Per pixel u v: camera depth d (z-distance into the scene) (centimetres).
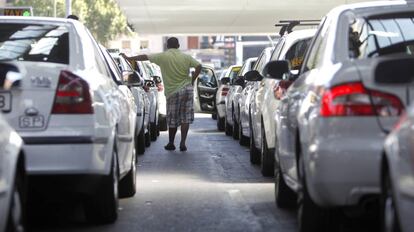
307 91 975
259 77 1773
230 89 2884
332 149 839
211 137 2927
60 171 987
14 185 816
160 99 3106
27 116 991
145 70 2766
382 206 780
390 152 735
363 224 1084
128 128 1296
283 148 1153
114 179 1112
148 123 2417
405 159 695
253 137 1892
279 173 1245
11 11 3219
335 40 998
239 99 2483
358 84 849
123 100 1264
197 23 6138
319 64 1020
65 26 1152
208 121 4219
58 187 1005
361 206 856
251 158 1941
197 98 4228
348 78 857
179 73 2291
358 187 832
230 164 1952
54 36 1133
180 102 2302
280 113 1209
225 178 1673
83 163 992
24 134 984
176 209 1285
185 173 1767
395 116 832
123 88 1330
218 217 1213
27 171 978
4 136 789
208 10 5138
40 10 6925
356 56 994
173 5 4866
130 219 1192
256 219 1194
